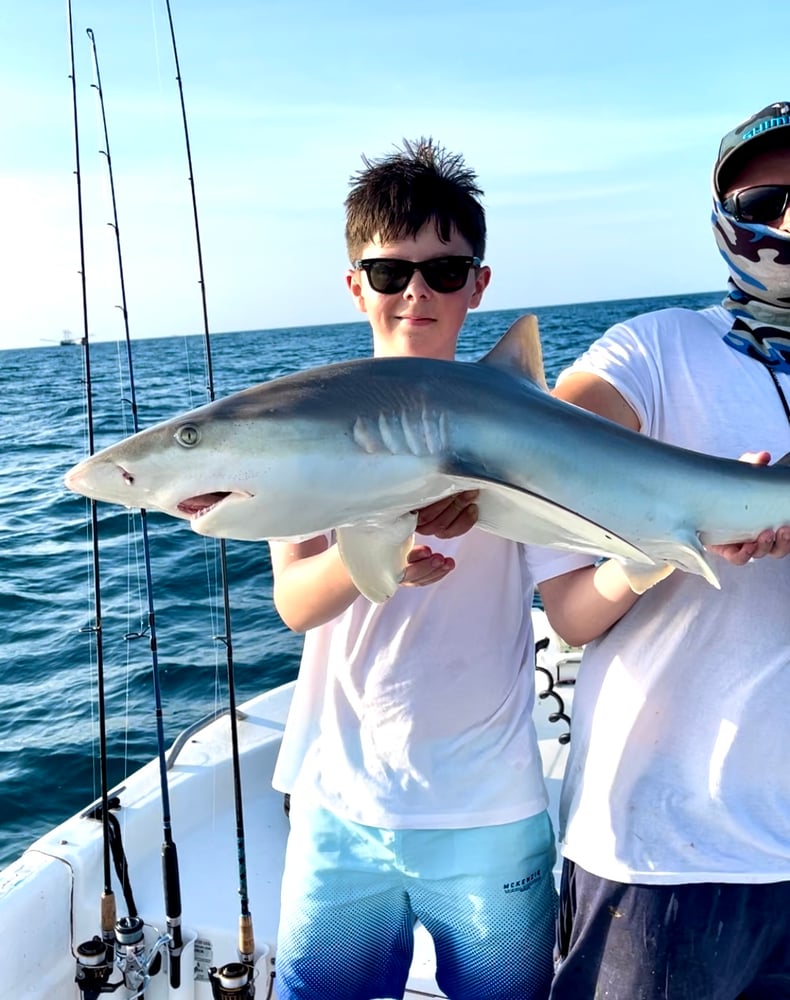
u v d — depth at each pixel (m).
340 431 1.88
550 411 2.08
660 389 2.37
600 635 2.41
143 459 1.85
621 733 2.27
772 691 2.17
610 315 79.50
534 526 2.07
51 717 6.19
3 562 10.09
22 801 5.23
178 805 3.59
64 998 2.97
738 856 2.15
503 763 2.47
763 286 2.29
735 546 2.18
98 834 3.26
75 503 12.96
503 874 2.44
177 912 2.94
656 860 2.19
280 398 1.90
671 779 2.21
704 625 2.23
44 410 25.81
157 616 8.03
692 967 2.14
